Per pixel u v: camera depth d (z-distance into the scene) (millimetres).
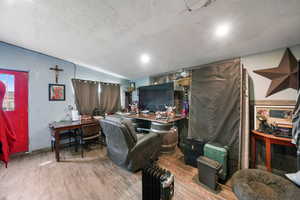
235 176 1486
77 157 2547
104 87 3988
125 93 4586
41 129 2863
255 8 1236
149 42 2090
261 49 2002
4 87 1583
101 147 3092
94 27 1749
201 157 1829
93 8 1388
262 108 2068
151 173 1371
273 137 1650
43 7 1433
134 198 1507
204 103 2260
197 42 1977
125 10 1386
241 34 1678
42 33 1984
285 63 1890
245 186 1291
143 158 2094
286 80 1879
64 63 3199
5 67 2455
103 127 2242
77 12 1470
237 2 1180
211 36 1788
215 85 2127
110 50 2473
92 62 3199
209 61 2670
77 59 3049
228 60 2475
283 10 1232
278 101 1937
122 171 2055
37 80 2814
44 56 2898
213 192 1586
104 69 3703
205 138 2236
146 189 1418
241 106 1888
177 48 2225
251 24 1474
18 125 2602
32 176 1910
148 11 1383
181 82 3066
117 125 1839
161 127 2646
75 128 2596
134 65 3262
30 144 2727
